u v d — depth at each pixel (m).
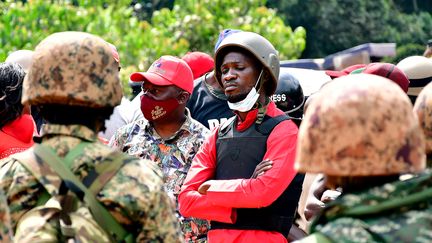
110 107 4.03
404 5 35.09
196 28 19.05
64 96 3.92
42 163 3.95
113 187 3.88
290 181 5.56
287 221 5.69
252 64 5.68
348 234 3.25
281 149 5.57
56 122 4.00
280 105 6.71
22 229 3.89
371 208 3.27
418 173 3.41
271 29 20.12
